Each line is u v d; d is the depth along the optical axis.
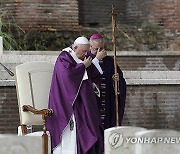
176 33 46.72
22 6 43.94
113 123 25.80
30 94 25.50
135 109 32.31
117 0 49.94
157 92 32.53
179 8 47.03
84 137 23.44
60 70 23.72
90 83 24.06
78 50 24.16
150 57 41.53
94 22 48.22
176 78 33.09
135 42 45.38
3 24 42.78
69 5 44.91
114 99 25.88
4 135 14.91
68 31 44.62
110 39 44.69
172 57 41.75
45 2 44.38
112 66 26.09
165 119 32.62
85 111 23.66
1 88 30.69
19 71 25.55
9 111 30.77
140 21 48.47
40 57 33.72
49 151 22.72
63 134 23.50
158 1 47.62
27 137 15.00
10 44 40.88
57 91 23.69
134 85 32.28
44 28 44.22
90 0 48.44
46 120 23.44
